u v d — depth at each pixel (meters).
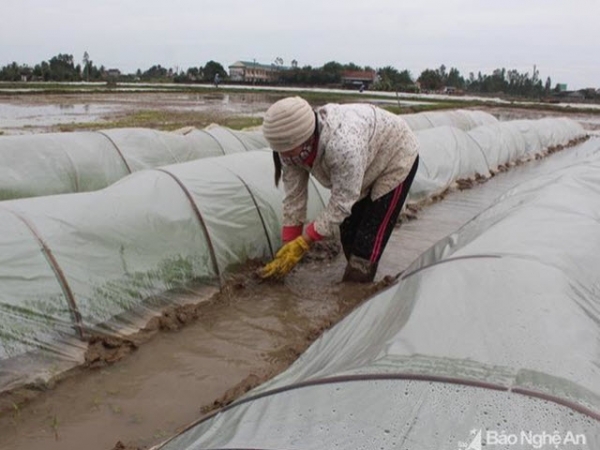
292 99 4.08
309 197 6.41
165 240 4.75
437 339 2.48
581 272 3.48
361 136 4.27
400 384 2.06
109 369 3.91
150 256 4.61
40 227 4.07
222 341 4.35
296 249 4.77
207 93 41.44
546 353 2.30
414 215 8.09
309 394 2.18
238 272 5.31
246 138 10.71
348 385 2.14
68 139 7.98
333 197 4.41
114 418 3.42
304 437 1.89
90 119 19.30
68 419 3.39
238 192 5.50
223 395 3.60
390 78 62.72
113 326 4.20
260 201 5.63
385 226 5.02
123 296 4.33
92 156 7.97
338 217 4.45
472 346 2.37
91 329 4.05
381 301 3.42
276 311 4.84
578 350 2.38
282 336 4.45
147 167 8.51
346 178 4.28
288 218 4.84
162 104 28.30
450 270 3.32
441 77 76.25
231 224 5.30
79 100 30.31
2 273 3.72
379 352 2.45
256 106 27.64
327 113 4.26
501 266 3.27
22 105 26.12
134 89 42.28
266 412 2.16
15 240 3.89
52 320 3.85
